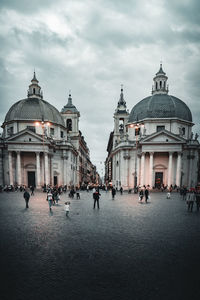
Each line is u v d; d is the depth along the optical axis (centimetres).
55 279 454
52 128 4791
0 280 452
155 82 4997
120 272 490
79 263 542
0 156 4291
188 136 4522
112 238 768
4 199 2188
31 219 1116
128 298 379
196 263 546
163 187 3781
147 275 475
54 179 4584
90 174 11519
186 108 4541
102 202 1962
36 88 5122
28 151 4041
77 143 5975
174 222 1062
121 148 4447
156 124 4341
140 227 945
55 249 648
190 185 4172
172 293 397
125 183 4425
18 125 4491
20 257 583
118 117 5978
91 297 383
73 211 1393
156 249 652
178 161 3809
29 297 383
